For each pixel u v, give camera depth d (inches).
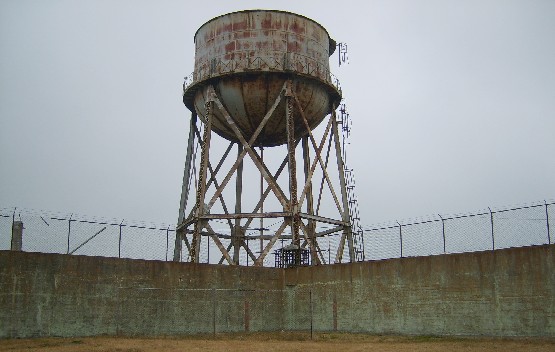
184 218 1674.5
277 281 1496.1
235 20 1610.5
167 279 1348.4
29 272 1192.2
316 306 1444.4
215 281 1406.3
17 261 1182.9
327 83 1636.3
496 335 1167.6
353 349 1011.9
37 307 1188.5
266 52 1576.0
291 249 1517.0
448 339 1197.7
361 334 1343.5
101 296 1263.5
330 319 1416.1
